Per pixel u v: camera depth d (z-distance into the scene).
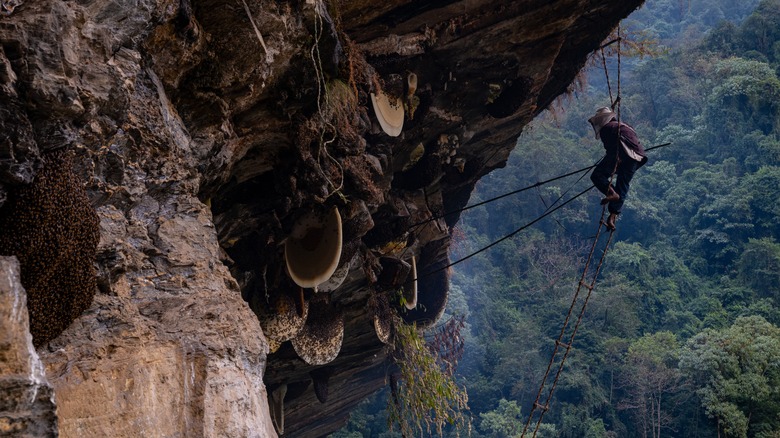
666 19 114.69
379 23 9.10
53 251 3.82
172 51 5.67
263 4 6.30
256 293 9.88
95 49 4.27
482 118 11.73
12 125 3.59
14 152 3.61
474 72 10.59
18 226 3.70
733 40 89.56
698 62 89.06
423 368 12.63
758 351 50.47
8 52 3.66
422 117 10.81
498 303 66.44
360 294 12.34
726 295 66.50
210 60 6.10
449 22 9.66
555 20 10.17
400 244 12.02
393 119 9.98
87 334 4.10
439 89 10.53
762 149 76.56
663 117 88.31
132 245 4.87
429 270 15.72
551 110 14.56
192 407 4.29
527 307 67.00
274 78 6.96
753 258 67.12
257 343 4.97
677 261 70.81
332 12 7.73
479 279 67.94
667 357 56.78
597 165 11.48
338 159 8.23
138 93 5.18
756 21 88.31
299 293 10.07
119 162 4.80
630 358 58.00
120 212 4.86
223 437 4.30
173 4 5.34
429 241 13.48
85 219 4.08
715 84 85.50
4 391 2.91
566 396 58.75
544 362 61.59
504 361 60.66
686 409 53.00
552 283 68.06
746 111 79.75
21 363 3.02
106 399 3.94
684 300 68.06
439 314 15.96
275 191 8.23
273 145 7.63
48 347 3.94
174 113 5.91
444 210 14.60
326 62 7.25
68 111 3.84
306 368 13.25
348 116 8.23
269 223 8.49
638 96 88.94
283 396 13.79
